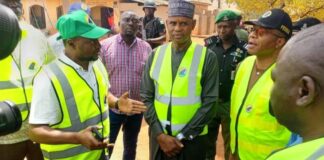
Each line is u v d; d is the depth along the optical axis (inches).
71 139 75.7
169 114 105.4
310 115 29.9
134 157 164.7
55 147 82.3
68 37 79.0
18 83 92.4
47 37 84.9
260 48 84.9
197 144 105.9
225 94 144.7
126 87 156.2
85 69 84.0
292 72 30.2
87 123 83.4
